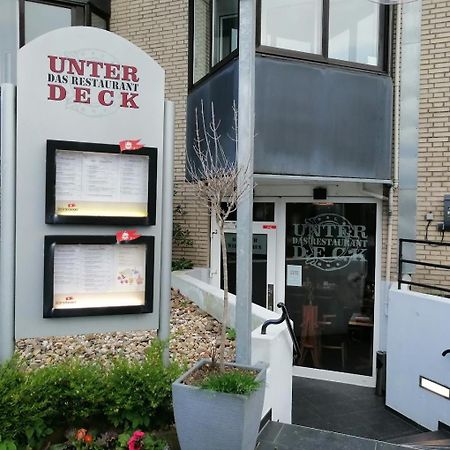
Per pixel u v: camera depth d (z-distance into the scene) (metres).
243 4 3.85
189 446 3.04
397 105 6.58
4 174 3.45
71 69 3.58
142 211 3.75
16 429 3.10
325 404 6.38
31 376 3.29
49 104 3.54
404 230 6.70
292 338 4.88
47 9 8.25
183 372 3.52
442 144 6.55
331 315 7.38
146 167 3.75
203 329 5.94
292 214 7.60
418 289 6.69
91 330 3.67
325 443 3.81
